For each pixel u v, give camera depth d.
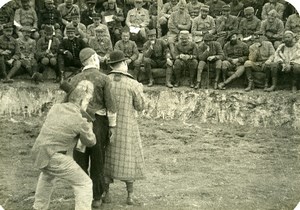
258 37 10.95
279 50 10.69
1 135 9.56
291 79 10.74
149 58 10.88
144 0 11.77
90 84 7.27
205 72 11.00
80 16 11.55
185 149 9.57
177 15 11.33
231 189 8.42
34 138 9.59
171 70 10.88
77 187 6.90
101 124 7.38
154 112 10.63
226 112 10.56
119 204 7.85
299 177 8.72
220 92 10.67
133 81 7.71
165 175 8.85
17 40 10.70
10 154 9.09
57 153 6.81
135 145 7.70
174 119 10.61
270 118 10.40
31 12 11.19
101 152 7.41
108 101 7.35
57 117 6.88
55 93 10.24
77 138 7.01
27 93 10.24
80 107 7.05
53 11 11.32
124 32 10.73
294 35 10.75
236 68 10.90
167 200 8.02
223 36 11.17
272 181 8.79
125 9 11.88
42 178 7.16
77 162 7.38
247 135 10.08
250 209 7.78
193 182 8.57
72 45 10.59
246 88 10.74
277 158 9.35
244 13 11.32
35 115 10.21
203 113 10.62
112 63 7.75
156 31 11.50
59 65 10.54
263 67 10.75
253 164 9.10
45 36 10.73
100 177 7.43
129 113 7.64
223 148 9.58
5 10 11.04
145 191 8.30
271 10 11.08
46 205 7.21
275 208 8.00
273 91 10.68
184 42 10.89
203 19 11.32
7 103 10.16
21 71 10.70
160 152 9.42
